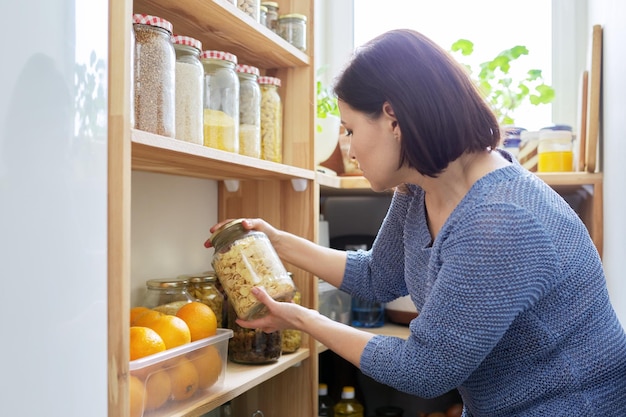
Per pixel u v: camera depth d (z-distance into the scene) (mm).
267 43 1313
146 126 931
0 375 606
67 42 672
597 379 984
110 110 790
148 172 1335
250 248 1119
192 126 1045
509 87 2184
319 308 1694
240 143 1274
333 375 2037
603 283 1013
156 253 1371
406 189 1188
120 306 783
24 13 620
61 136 666
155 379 943
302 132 1505
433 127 953
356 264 1341
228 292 1117
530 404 1002
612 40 1543
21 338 626
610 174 1565
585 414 976
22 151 621
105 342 748
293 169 1368
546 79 2205
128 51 795
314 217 1488
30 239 632
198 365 1048
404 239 1195
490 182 989
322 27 2406
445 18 2309
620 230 1438
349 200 2270
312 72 1500
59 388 670
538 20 2213
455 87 966
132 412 889
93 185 720
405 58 967
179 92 1037
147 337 938
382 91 976
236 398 1575
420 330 954
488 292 911
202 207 1533
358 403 1889
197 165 1161
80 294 697
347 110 1038
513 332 979
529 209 943
